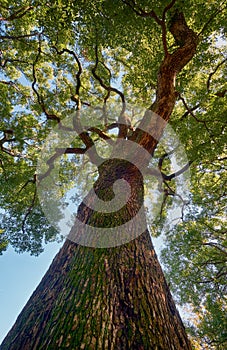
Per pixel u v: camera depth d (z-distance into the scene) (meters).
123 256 2.25
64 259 2.39
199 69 6.86
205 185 8.22
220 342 7.59
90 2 4.33
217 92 6.77
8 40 6.98
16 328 1.84
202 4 5.35
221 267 7.97
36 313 1.84
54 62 7.24
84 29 5.15
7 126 6.83
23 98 8.00
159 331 1.72
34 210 8.13
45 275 2.40
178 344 1.76
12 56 7.58
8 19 5.94
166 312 1.95
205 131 6.71
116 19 4.59
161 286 2.19
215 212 7.96
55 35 5.57
